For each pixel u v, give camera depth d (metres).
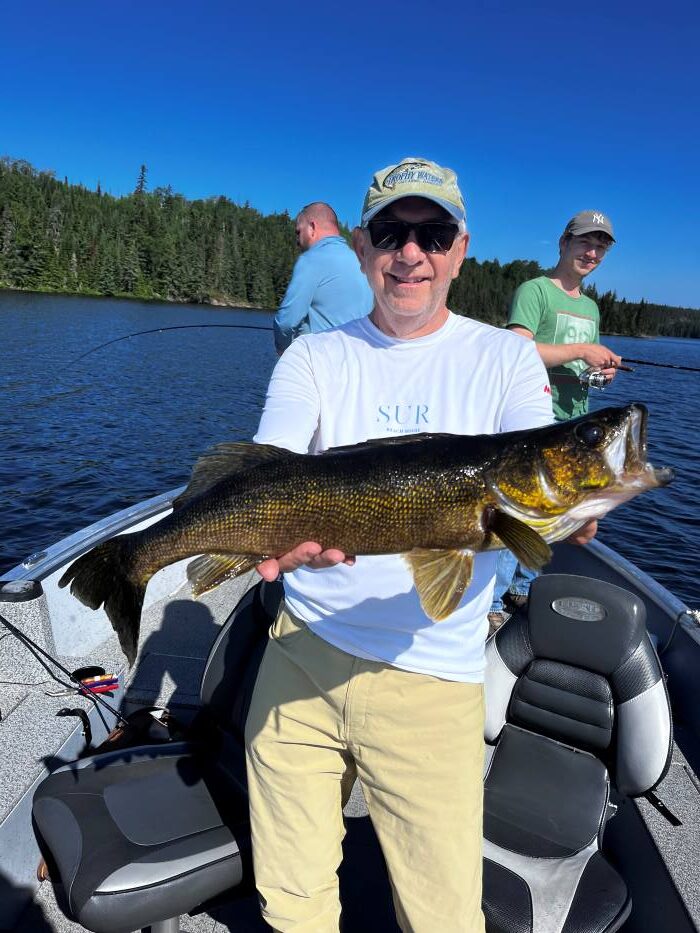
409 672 2.04
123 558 2.29
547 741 3.24
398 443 2.07
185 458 16.44
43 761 2.88
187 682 3.99
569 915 2.38
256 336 56.53
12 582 3.53
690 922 2.43
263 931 2.71
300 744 2.19
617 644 3.06
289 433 2.15
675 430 23.47
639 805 3.04
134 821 2.33
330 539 2.04
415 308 2.10
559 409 5.05
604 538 11.76
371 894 2.79
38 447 16.25
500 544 2.06
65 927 2.64
